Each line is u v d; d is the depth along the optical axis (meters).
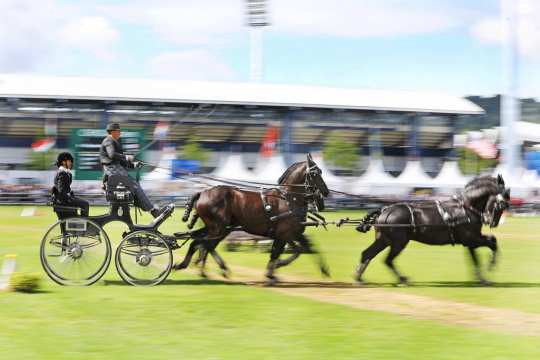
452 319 11.85
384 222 15.34
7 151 63.06
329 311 12.35
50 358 9.17
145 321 11.35
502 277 17.17
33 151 57.53
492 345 10.03
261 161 60.38
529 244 26.17
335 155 62.06
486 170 62.62
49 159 57.44
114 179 14.66
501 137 62.66
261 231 15.32
